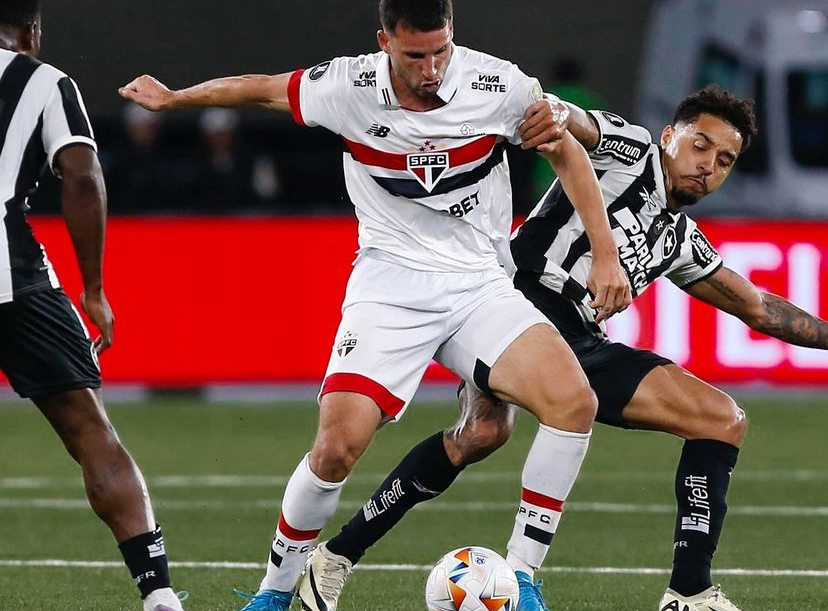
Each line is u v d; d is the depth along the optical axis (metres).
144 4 60.38
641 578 22.48
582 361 19.42
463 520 28.34
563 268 19.67
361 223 18.47
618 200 19.30
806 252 45.19
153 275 46.75
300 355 46.72
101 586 21.55
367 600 20.52
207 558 24.16
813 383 45.38
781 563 23.73
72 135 16.09
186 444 39.66
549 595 21.05
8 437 41.81
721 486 18.44
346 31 61.19
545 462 17.33
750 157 58.75
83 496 31.61
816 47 58.66
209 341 46.78
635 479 33.97
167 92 18.14
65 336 16.34
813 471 35.12
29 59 16.39
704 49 60.19
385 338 17.52
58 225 45.91
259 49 60.75
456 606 17.28
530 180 52.16
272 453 38.03
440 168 17.70
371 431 17.25
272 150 60.00
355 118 17.67
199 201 51.97
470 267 18.17
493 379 17.61
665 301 45.09
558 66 52.72
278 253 46.75
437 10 16.59
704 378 45.19
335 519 28.36
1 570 22.98
